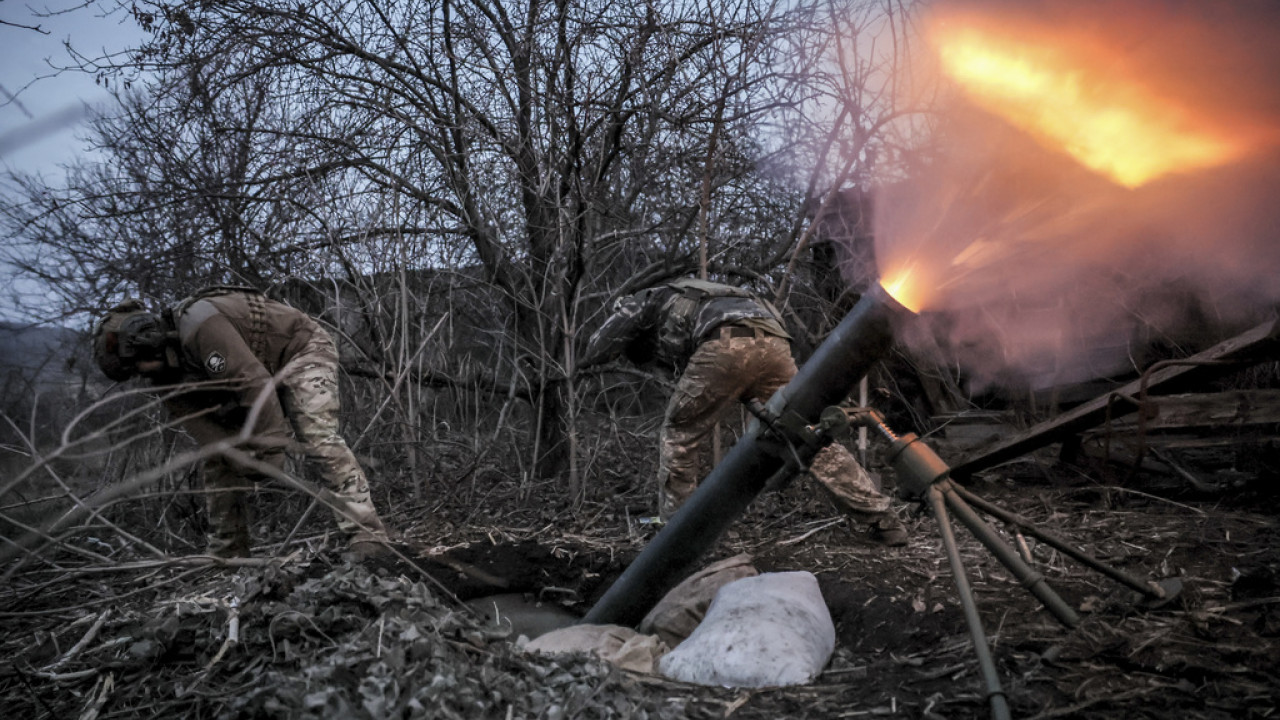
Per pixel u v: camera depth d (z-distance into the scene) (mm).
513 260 4617
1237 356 3506
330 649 2084
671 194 4773
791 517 3918
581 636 2662
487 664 2002
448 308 4812
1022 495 3949
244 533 3518
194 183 4500
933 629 2504
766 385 3521
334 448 3418
